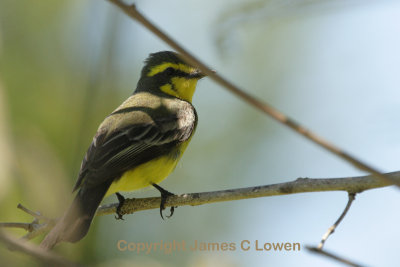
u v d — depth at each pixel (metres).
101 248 12.12
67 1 14.41
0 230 4.92
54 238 7.73
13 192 11.59
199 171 13.60
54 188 11.91
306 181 7.60
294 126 5.12
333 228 6.85
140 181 9.58
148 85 11.67
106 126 9.79
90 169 8.96
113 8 13.21
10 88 13.50
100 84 13.20
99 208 9.66
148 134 9.76
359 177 7.29
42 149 12.34
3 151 11.80
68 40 14.26
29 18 14.30
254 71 14.45
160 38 5.02
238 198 8.16
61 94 13.73
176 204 9.16
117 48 13.27
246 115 14.05
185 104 11.13
